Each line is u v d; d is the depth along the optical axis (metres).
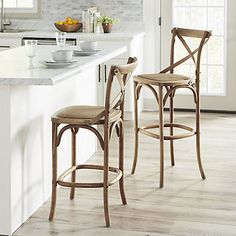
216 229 4.61
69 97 5.50
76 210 4.93
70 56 4.84
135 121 5.69
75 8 8.07
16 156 4.56
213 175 5.70
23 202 4.70
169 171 5.81
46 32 7.76
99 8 8.02
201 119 7.62
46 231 4.58
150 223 4.71
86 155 6.05
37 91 4.85
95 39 7.39
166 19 7.95
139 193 5.27
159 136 5.42
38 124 4.90
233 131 7.10
